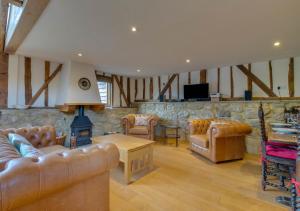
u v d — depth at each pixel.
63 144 4.03
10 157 1.26
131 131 5.14
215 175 2.83
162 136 6.04
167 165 3.27
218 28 2.54
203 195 2.23
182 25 2.44
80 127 4.88
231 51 3.56
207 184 2.52
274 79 4.18
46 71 4.52
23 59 4.12
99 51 3.63
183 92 5.73
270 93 4.22
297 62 3.91
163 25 2.45
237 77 4.72
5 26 3.27
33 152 1.39
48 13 2.14
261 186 2.46
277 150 2.26
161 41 3.05
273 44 3.17
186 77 5.73
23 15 2.18
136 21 2.35
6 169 0.97
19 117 3.94
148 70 5.50
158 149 4.41
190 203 2.05
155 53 3.74
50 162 1.13
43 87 4.47
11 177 0.94
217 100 4.81
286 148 2.28
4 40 3.53
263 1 1.88
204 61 4.38
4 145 1.55
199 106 5.23
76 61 4.53
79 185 1.37
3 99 3.82
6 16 3.06
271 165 2.90
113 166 1.60
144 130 5.05
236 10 2.05
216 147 3.32
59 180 1.15
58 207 1.23
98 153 1.46
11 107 3.89
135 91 6.99
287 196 2.18
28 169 1.01
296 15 2.16
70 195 1.31
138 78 6.96
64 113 4.64
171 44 3.18
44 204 1.15
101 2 1.92
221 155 3.36
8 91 3.89
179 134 5.64
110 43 3.16
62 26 2.50
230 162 3.46
